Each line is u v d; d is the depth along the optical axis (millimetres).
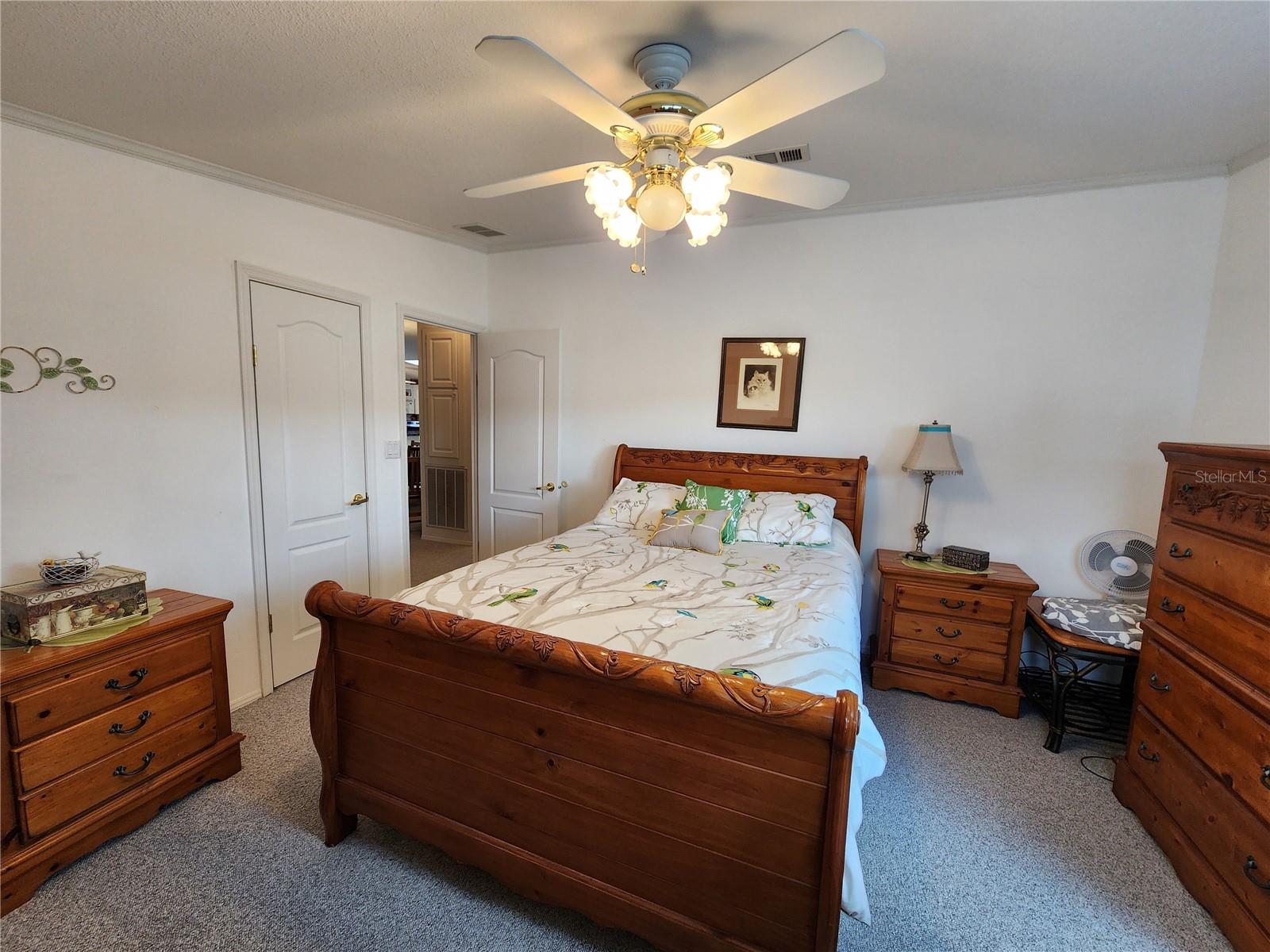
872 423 3080
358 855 1728
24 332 1866
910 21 1459
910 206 2877
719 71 1710
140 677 1819
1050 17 1428
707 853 1251
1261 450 1434
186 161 2256
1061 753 2307
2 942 1427
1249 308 2232
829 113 1935
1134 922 1529
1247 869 1418
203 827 1832
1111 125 2008
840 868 1113
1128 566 2551
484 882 1639
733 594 2010
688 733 1241
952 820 1910
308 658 2922
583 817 1379
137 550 2188
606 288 3650
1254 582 1452
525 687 1410
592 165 1546
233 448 2500
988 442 2867
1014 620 2568
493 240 3670
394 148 2246
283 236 2664
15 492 1866
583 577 2180
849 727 1059
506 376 3916
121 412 2117
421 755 1585
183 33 1513
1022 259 2729
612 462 3744
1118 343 2604
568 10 1434
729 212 3061
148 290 2180
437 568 4812
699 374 3453
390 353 3252
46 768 1600
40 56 1597
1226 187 2377
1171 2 1359
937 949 1449
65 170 1941
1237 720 1485
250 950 1421
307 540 2859
